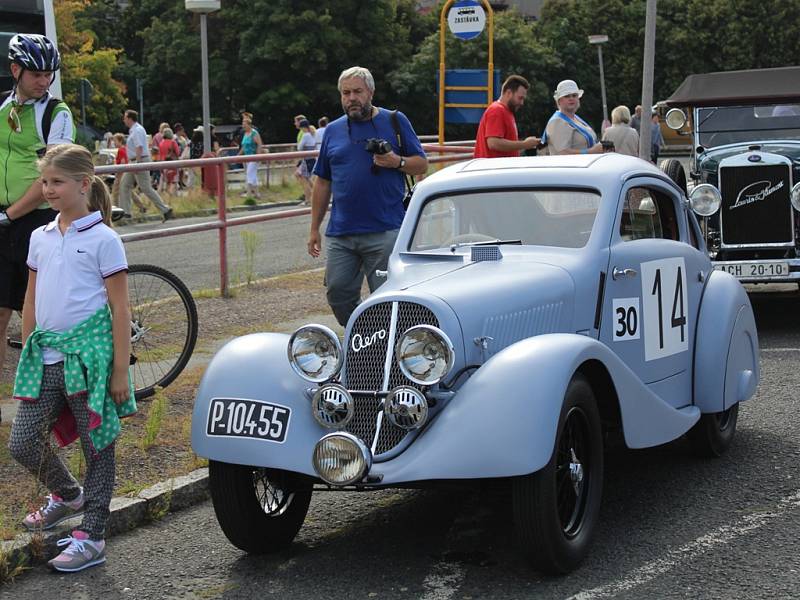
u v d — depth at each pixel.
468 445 4.53
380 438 4.82
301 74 65.12
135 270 7.45
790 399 7.75
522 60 65.75
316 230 7.83
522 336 5.14
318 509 5.88
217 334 9.59
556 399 4.57
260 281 12.17
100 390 4.97
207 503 5.98
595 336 5.59
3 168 6.88
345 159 7.51
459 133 67.44
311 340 4.93
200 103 68.31
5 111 6.86
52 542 5.17
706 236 10.77
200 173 12.77
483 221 5.95
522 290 5.21
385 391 4.84
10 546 5.01
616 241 5.81
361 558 5.10
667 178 6.60
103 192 5.27
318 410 4.84
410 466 4.59
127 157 23.08
